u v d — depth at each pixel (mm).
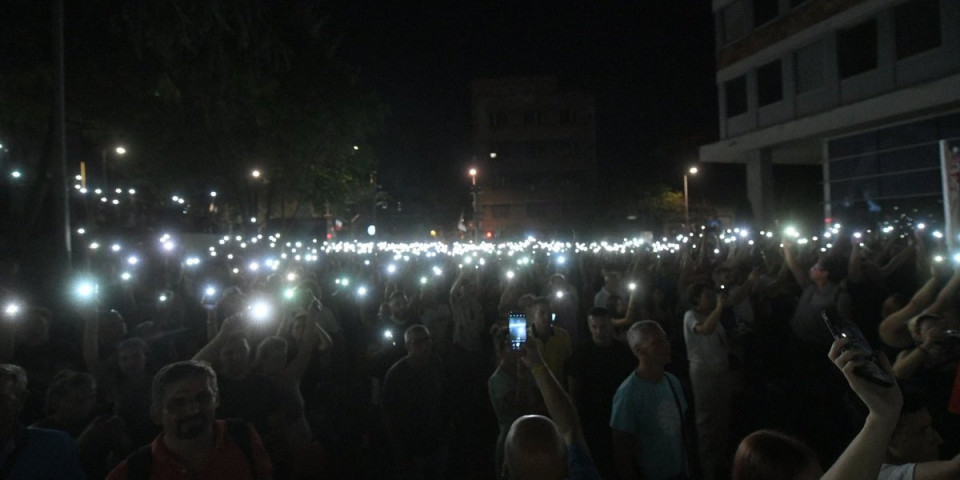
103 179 23203
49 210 11250
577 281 15727
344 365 8992
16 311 5426
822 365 9070
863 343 2316
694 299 6965
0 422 3654
